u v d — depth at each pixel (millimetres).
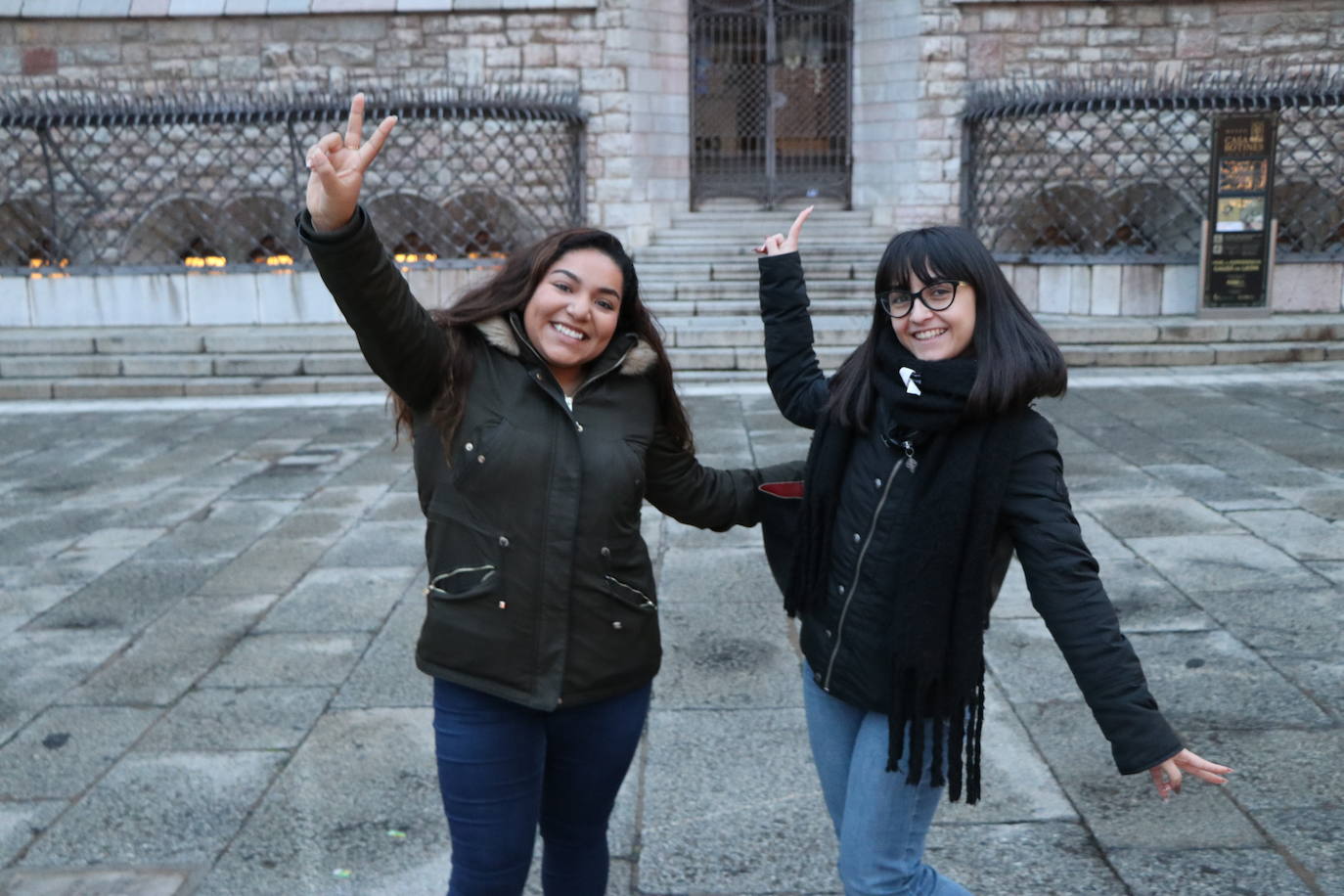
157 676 4188
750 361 10766
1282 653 4148
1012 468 1975
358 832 3088
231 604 4973
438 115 13016
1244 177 11273
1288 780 3254
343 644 4480
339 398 10344
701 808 3195
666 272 13156
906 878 2117
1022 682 3990
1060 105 12492
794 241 2570
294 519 6340
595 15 14070
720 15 15352
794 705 3855
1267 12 13812
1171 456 7348
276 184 14336
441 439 2092
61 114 12695
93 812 3209
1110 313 12227
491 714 2105
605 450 2127
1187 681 3949
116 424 9359
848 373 2178
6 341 11320
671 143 15078
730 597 4953
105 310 12562
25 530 6207
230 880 2869
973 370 1942
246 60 14312
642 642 2215
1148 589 4883
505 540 2068
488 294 2143
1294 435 7836
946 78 14156
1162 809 3123
